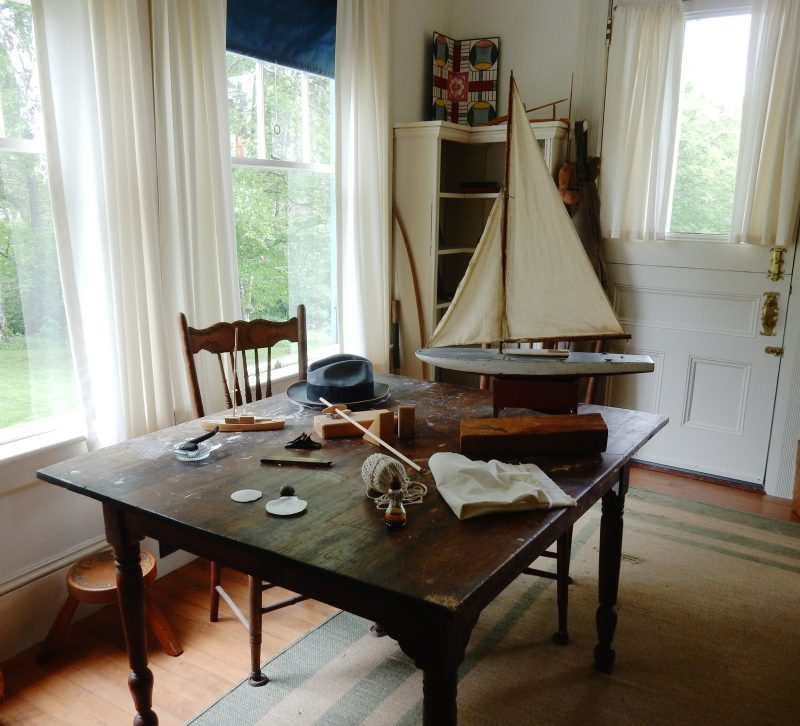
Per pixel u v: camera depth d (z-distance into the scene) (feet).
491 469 4.70
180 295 7.84
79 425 7.32
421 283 11.52
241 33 8.67
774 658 6.74
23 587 6.81
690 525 9.61
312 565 3.70
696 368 11.33
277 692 6.26
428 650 3.56
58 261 6.74
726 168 10.63
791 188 9.86
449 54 12.41
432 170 11.01
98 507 7.48
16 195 6.56
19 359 6.79
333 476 4.93
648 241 11.28
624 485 6.05
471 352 6.39
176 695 6.26
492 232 5.94
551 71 11.76
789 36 9.53
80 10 6.55
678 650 6.86
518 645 6.92
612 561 6.23
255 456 5.33
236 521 4.22
